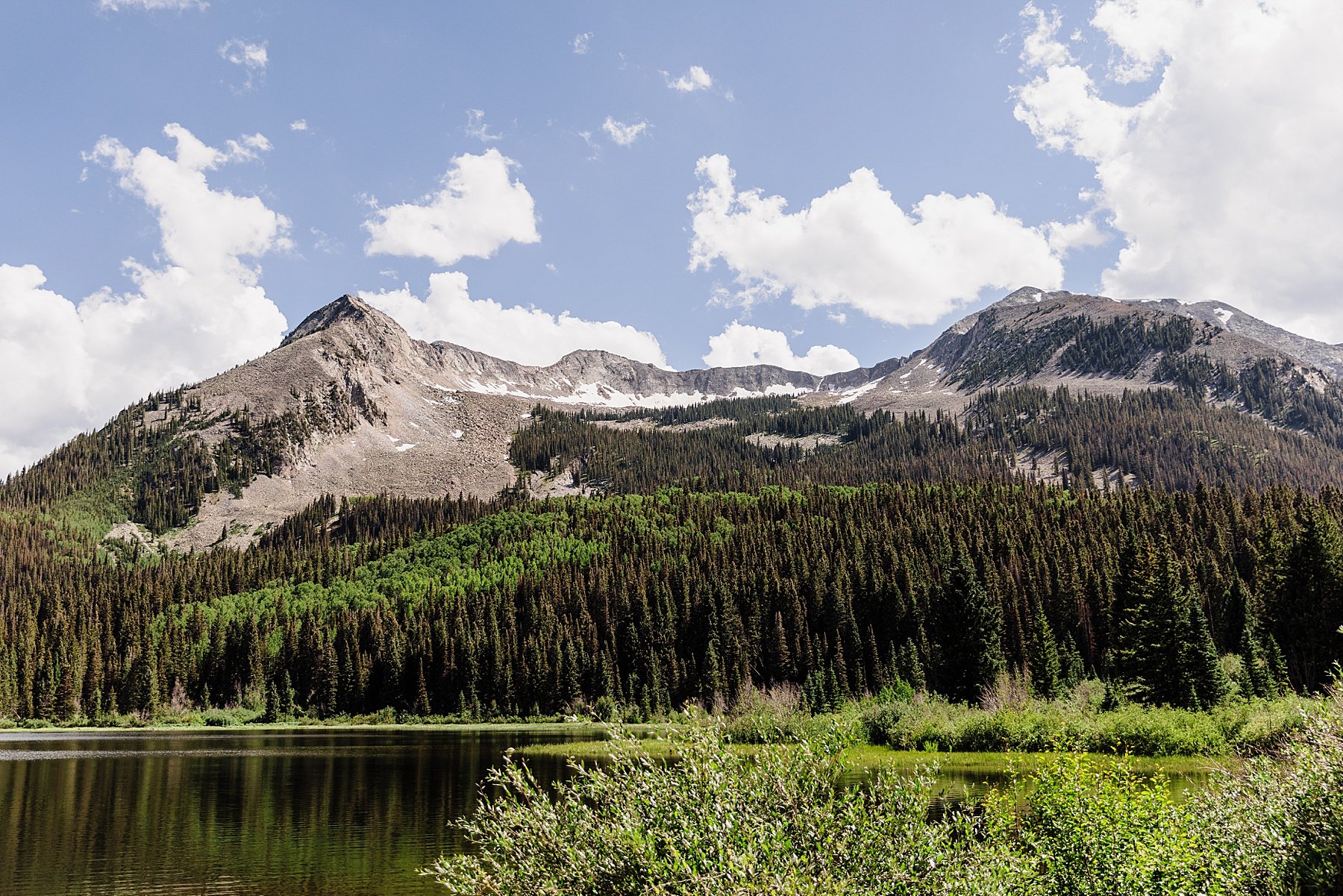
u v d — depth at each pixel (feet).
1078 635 381.81
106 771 232.12
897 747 206.80
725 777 44.34
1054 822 55.11
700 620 455.63
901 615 414.21
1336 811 53.31
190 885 109.70
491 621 505.66
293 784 200.85
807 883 39.68
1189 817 56.13
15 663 484.33
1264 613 294.25
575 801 45.06
